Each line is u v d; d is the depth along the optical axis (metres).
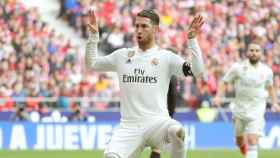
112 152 15.30
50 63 46.62
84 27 53.22
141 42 15.60
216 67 48.50
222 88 28.06
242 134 28.12
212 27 53.75
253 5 56.38
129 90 15.56
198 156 34.50
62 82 45.06
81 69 46.25
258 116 27.31
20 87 44.00
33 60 46.78
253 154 27.09
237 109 27.70
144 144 15.60
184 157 15.41
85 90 44.88
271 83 27.78
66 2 53.94
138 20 15.50
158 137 15.43
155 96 15.48
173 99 22.03
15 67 46.03
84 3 54.00
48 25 53.12
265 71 27.44
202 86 43.72
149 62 15.52
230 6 56.00
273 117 42.53
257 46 27.41
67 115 40.94
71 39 52.59
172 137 15.20
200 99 43.41
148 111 15.45
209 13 55.09
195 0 55.81
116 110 41.66
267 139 40.97
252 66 27.45
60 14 53.94
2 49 47.53
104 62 15.88
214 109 42.22
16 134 38.88
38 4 54.75
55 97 42.94
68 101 41.81
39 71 45.88
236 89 27.83
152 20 15.50
